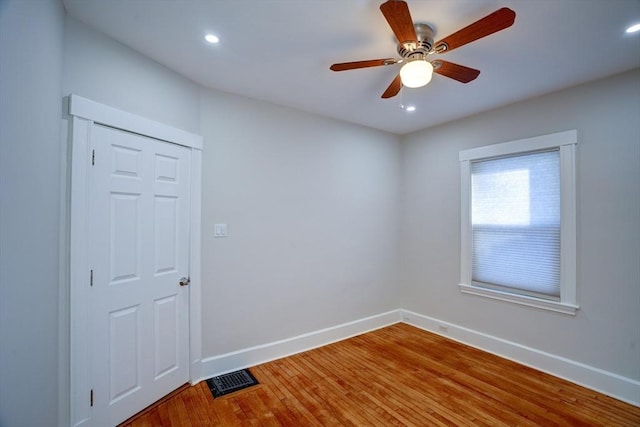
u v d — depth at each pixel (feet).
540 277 9.20
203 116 8.57
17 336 3.59
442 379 8.50
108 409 6.19
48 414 4.77
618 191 7.76
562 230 8.67
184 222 7.97
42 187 4.41
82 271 5.76
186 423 6.58
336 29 6.04
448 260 11.77
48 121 4.64
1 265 3.20
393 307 13.35
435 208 12.29
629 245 7.58
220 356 8.73
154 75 7.20
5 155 3.27
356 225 12.12
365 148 12.42
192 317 8.14
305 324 10.57
